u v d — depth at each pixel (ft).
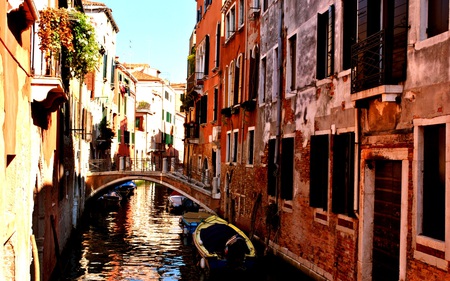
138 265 51.06
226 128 68.74
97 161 87.71
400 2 25.63
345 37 32.50
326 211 34.42
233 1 67.21
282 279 41.93
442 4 22.82
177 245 61.98
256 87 54.70
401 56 25.41
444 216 22.47
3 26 21.11
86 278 45.65
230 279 41.70
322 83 35.63
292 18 42.83
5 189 23.24
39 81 30.01
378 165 28.68
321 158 35.19
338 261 32.35
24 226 27.73
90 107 86.99
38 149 33.68
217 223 50.96
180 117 235.40
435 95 22.72
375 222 28.91
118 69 126.72
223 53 73.31
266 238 48.11
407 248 24.54
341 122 32.60
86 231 71.72
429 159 23.67
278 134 45.29
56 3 41.47
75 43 39.09
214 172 77.92
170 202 95.14
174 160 86.12
